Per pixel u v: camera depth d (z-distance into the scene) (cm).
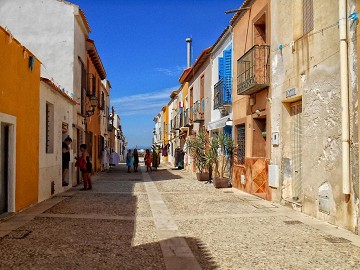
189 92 2952
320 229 772
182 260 564
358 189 714
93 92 2391
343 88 748
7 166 905
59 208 1028
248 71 1286
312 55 906
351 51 738
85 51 2098
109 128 3941
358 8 715
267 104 1220
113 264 542
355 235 719
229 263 552
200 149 1959
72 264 538
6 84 857
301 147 1009
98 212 973
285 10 1071
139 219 887
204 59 2284
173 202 1164
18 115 939
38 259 558
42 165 1165
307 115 934
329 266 540
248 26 1417
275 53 1151
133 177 2234
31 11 1770
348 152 743
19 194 955
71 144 1606
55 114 1328
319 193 873
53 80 1747
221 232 752
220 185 1584
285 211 992
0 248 614
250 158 1358
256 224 829
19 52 943
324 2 847
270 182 1166
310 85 916
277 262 558
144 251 612
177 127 3522
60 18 1772
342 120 749
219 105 1747
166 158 4931
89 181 1535
